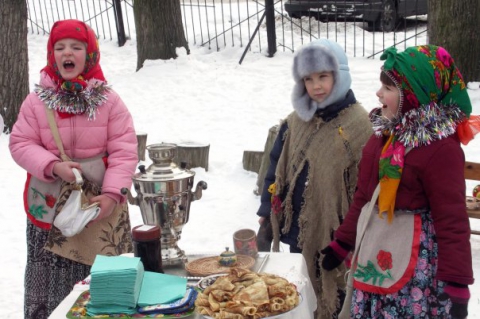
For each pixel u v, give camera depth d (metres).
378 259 2.91
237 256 3.15
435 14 9.92
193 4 16.77
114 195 3.64
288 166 3.73
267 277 2.71
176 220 3.12
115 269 2.66
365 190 3.07
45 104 3.69
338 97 3.58
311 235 3.64
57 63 3.67
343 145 3.56
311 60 3.50
